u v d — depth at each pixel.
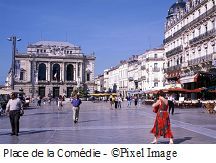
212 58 48.44
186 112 37.47
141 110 44.12
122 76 147.25
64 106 63.97
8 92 44.88
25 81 138.88
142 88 114.94
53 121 25.66
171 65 72.56
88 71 147.38
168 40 74.56
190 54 59.69
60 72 143.88
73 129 19.19
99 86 199.50
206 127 19.95
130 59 136.75
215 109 34.25
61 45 146.75
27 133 17.52
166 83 75.38
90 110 44.91
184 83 61.00
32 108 54.31
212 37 49.50
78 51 145.62
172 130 18.33
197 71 52.38
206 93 53.19
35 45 142.75
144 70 113.56
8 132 18.22
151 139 14.62
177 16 69.62
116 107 50.34
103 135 16.16
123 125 21.47
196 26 56.81
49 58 142.00
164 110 12.93
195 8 57.03
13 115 16.55
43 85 140.00
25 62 139.75
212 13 49.31
